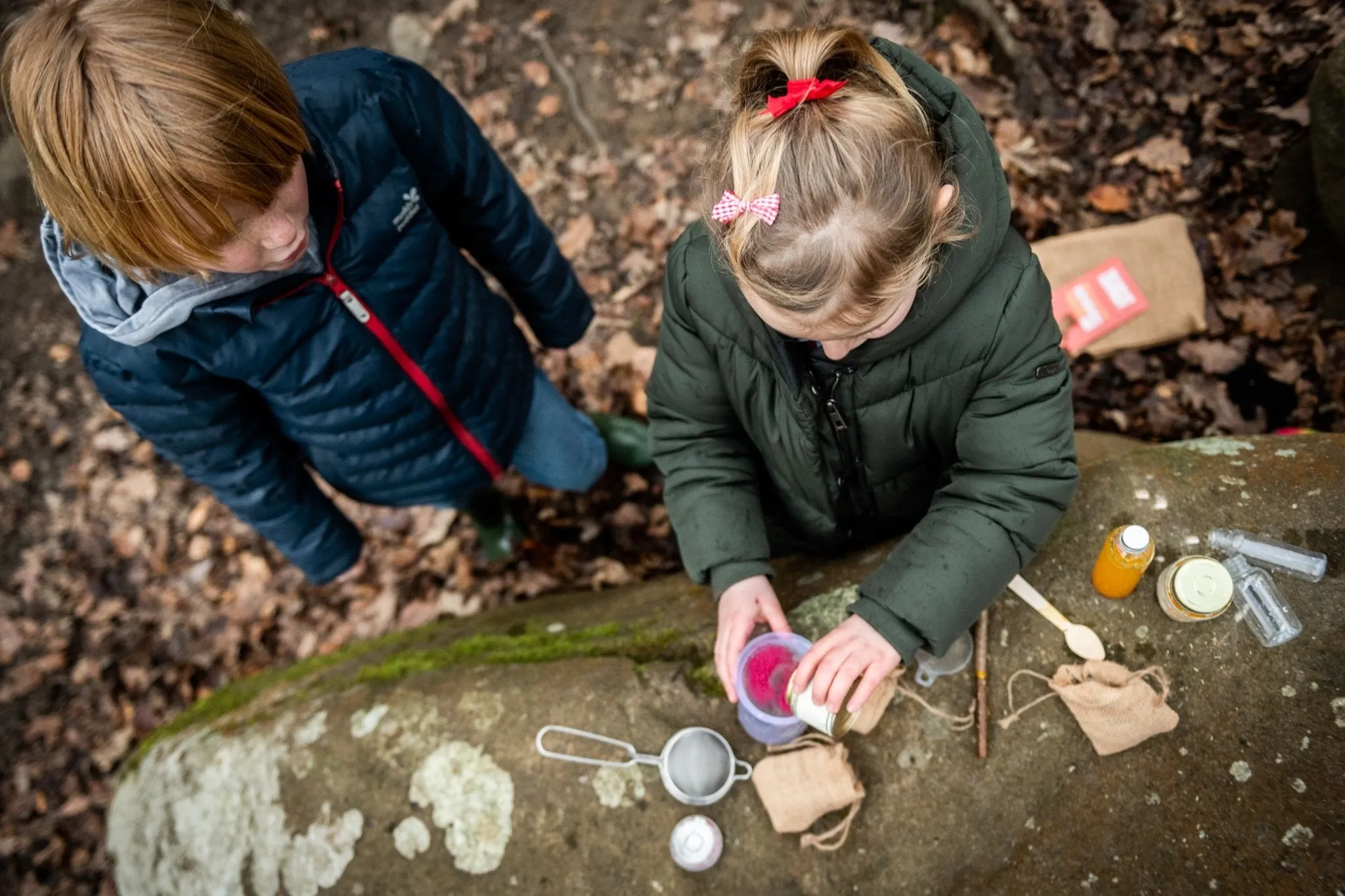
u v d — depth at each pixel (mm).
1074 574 1693
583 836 1699
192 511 3336
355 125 1610
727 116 1300
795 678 1447
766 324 1384
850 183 1090
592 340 3316
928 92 1270
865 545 2021
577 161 3658
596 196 3580
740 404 1630
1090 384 2861
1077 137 3188
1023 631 1667
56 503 3443
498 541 2963
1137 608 1637
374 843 1786
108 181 1143
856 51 1168
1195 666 1570
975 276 1285
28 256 3941
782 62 1164
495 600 3000
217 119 1152
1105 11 3252
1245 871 1440
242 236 1288
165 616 3195
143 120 1114
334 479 2203
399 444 2109
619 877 1661
